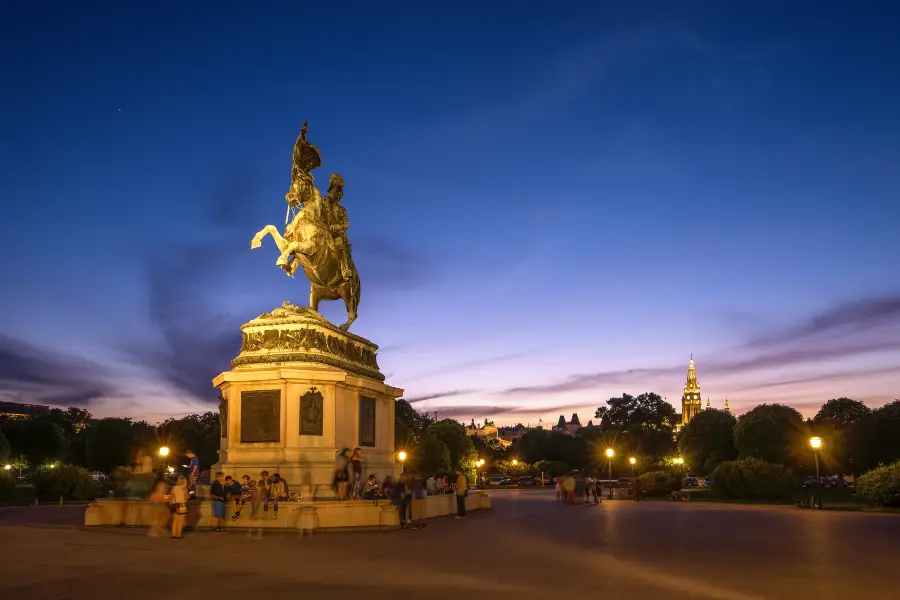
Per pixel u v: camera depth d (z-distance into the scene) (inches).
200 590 610.2
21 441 4877.0
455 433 4653.1
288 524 1095.6
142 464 1498.5
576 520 1390.3
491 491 3609.7
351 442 1393.9
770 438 4077.3
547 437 7160.4
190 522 1109.1
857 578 701.3
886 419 4197.8
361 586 636.1
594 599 590.6
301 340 1374.3
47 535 1002.1
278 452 1285.7
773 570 748.6
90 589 609.0
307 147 1560.0
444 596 595.8
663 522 1360.7
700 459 4911.4
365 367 1524.4
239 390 1325.0
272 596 587.8
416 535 1063.0
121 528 1119.6
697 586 652.1
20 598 571.5
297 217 1545.3
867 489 1978.3
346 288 1616.6
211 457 4205.2
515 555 851.4
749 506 2034.9
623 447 6806.1
